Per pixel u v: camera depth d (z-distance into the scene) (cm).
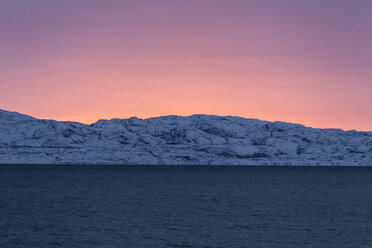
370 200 9931
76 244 5062
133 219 6769
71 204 8675
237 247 5012
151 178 19775
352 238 5509
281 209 8144
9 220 6594
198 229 5991
